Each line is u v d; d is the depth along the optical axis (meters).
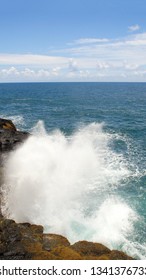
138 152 29.97
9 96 108.38
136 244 14.42
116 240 14.62
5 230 11.37
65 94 124.94
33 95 116.25
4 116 53.22
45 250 11.59
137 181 21.97
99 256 11.63
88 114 59.09
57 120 50.62
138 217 16.86
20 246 11.14
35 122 47.47
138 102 87.94
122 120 51.16
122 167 24.95
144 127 44.19
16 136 23.84
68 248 11.51
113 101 90.62
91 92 144.00
